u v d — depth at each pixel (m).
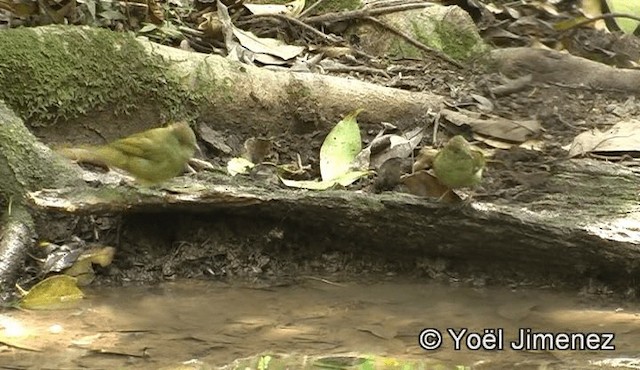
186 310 7.17
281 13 12.41
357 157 9.28
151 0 11.26
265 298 7.48
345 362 6.21
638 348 6.62
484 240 7.83
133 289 7.68
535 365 6.30
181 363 6.13
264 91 10.23
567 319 7.18
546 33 13.39
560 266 7.86
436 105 10.73
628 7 13.77
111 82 9.66
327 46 12.25
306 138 10.19
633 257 7.64
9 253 7.59
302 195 7.94
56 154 8.28
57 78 9.41
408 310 7.28
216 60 10.25
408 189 8.27
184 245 8.05
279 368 6.08
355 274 8.09
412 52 12.31
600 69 11.96
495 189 9.05
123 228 8.02
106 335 6.61
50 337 6.55
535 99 11.48
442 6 12.60
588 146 10.08
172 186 7.92
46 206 7.57
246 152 9.61
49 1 10.87
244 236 8.11
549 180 9.23
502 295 7.71
